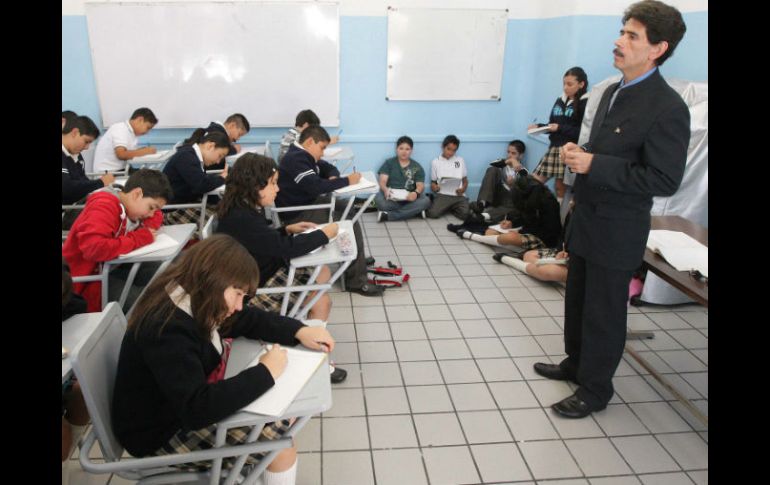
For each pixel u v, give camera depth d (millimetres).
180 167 3021
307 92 4723
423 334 2734
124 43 4434
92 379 1180
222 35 4500
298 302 2111
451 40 4672
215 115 4719
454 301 3117
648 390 2305
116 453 1243
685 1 3238
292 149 2998
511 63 4789
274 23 4508
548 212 3637
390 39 4625
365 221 4672
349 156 3963
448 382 2330
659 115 1710
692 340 2715
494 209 4469
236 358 1371
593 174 1795
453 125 4949
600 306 1982
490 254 3893
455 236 4289
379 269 3365
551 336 2732
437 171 4805
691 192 2957
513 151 4465
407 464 1851
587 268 1996
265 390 1145
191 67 4555
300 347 1429
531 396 2244
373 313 2955
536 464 1866
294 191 2900
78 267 2059
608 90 1926
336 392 2244
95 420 1168
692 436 2023
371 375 2369
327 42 4590
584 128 3398
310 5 4484
